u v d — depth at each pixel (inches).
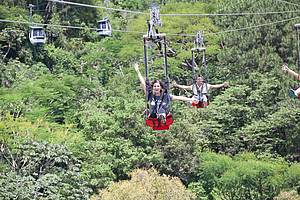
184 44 4793.3
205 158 3703.3
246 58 4436.5
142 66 4431.6
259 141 4010.8
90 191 3115.2
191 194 3221.0
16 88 4124.0
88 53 5187.0
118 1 6156.5
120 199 2945.4
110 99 3895.2
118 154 3481.8
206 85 1765.5
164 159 3580.2
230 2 4906.5
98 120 3577.8
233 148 3996.1
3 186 2913.4
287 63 4458.7
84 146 3432.6
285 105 4119.1
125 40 5049.2
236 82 4377.5
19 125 3410.4
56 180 3019.2
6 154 3280.0
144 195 2967.5
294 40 4392.2
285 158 3964.1
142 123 3575.3
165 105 1481.3
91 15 5674.2
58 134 3481.8
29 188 2933.1
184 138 3676.2
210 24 4825.3
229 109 4067.4
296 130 3934.5
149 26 1482.5
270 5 4586.6
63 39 5310.0
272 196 3654.0
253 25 4554.6
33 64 4808.1
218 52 4591.5
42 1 5442.9
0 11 4771.2
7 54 4813.0
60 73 4768.7
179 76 4475.9
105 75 4798.2
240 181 3631.9
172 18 4842.5
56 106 4005.9
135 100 3784.5
